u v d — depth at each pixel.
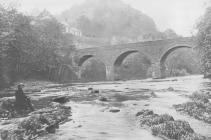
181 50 123.31
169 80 64.56
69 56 94.00
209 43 42.22
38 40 73.00
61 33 93.94
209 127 11.61
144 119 13.04
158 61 77.06
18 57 64.25
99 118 14.60
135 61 114.69
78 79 92.81
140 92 32.12
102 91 35.28
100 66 109.19
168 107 18.00
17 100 17.20
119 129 11.73
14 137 10.59
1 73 53.75
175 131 10.30
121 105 20.09
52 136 10.73
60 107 18.36
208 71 45.47
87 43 148.25
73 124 13.03
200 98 20.41
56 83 72.12
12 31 53.78
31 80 69.88
